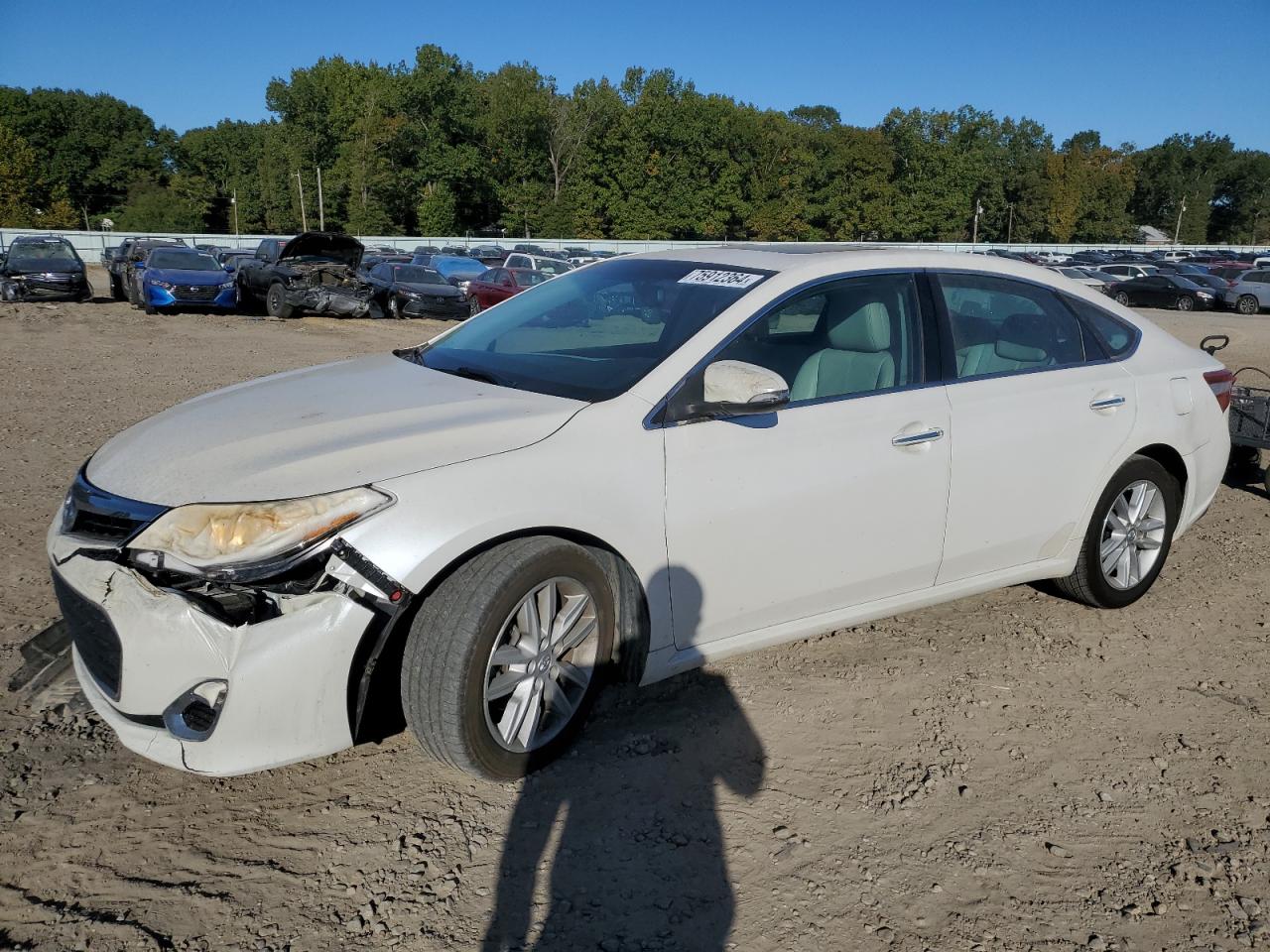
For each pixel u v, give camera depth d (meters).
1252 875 2.73
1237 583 5.03
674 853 2.71
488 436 2.91
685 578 3.20
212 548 2.58
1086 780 3.17
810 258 3.72
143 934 2.32
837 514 3.46
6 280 22.19
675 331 3.40
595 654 3.10
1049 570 4.24
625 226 84.56
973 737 3.40
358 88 88.31
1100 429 4.15
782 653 3.98
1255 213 131.88
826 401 3.48
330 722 2.67
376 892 2.50
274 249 26.56
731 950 2.36
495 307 4.25
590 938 2.38
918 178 91.44
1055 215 106.38
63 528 2.88
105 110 104.38
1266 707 3.70
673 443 3.13
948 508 3.74
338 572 2.60
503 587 2.76
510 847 2.70
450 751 2.81
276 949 2.30
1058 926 2.50
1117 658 4.06
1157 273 37.62
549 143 86.69
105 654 2.74
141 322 18.62
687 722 3.40
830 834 2.83
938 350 3.78
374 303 22.23
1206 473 4.71
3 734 3.14
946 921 2.50
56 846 2.62
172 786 2.93
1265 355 19.06
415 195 87.38
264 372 12.00
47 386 10.05
